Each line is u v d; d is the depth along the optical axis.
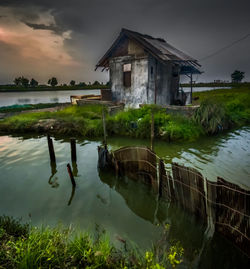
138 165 6.63
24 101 37.00
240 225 3.79
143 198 6.02
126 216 5.16
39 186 6.76
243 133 12.52
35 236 3.45
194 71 19.86
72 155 8.70
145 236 4.41
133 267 3.14
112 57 17.16
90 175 7.56
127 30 15.25
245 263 3.71
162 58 13.39
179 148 9.97
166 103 17.62
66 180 7.18
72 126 13.41
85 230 4.57
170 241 4.24
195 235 4.41
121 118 12.75
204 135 11.89
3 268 2.83
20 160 9.05
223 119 13.11
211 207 4.31
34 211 5.38
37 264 2.81
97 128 12.66
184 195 4.96
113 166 7.56
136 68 15.52
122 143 11.12
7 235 3.71
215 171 7.38
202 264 3.66
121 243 4.18
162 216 5.12
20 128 14.13
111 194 6.27
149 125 11.66
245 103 20.53
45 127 13.95
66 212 5.32
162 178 5.64
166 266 3.52
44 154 9.80
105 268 3.04
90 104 17.72
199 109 12.44
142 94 15.56
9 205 5.66
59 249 3.30
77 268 3.01
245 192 3.54
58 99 41.56
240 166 7.80
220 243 4.17
